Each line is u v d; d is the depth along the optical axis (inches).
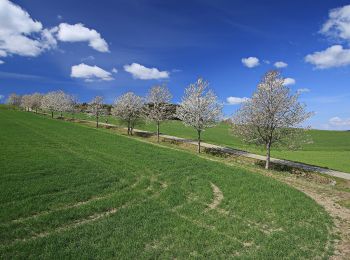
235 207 1057.5
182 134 3966.5
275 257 711.7
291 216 1000.2
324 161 2576.3
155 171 1518.2
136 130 4151.1
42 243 703.1
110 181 1269.7
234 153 2655.0
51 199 997.2
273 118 2046.0
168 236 787.4
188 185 1291.8
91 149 2038.6
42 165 1443.2
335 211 1120.2
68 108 5876.0
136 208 973.8
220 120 2677.2
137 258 669.9
